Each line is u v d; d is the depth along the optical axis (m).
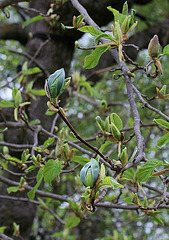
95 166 1.18
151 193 3.07
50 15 1.99
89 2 2.26
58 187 4.15
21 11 3.28
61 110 1.25
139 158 1.27
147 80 3.06
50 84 1.21
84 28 1.33
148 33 3.29
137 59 3.45
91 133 4.08
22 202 2.59
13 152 2.41
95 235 4.33
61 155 1.38
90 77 2.94
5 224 2.52
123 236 2.57
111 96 3.90
